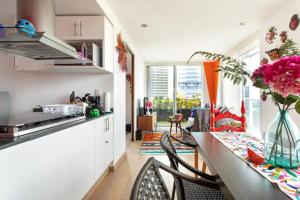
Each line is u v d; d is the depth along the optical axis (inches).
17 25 53.6
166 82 295.4
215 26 144.7
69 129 67.8
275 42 121.4
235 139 69.1
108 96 116.3
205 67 260.1
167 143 56.4
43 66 102.0
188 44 194.4
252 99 179.5
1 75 113.3
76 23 108.0
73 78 119.5
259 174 38.9
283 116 41.9
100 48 109.6
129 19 131.3
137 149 172.6
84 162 80.0
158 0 105.9
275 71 36.8
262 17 128.1
